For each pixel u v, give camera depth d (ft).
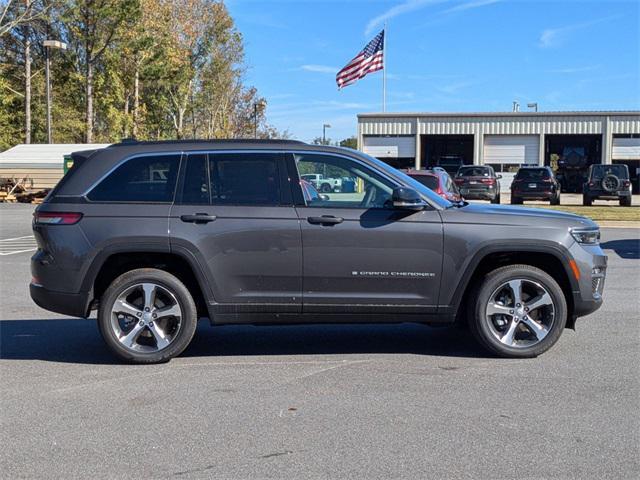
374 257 20.38
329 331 25.57
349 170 20.95
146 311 20.67
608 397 17.53
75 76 160.35
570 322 21.77
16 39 165.68
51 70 167.53
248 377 19.51
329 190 20.83
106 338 20.62
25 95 161.27
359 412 16.51
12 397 17.88
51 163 124.47
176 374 19.88
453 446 14.44
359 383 18.85
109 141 164.04
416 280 20.54
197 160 20.90
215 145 21.08
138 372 20.12
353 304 20.57
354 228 20.30
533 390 18.11
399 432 15.23
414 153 162.50
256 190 20.68
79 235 20.35
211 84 194.70
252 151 20.94
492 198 102.99
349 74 123.65
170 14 170.81
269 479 12.97
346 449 14.32
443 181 47.75
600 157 157.99
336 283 20.47
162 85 179.22
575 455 13.98
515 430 15.31
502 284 20.85
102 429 15.56
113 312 20.58
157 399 17.61
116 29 148.97
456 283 20.61
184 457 13.99
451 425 15.64
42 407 17.08
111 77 159.84
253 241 20.27
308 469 13.38
